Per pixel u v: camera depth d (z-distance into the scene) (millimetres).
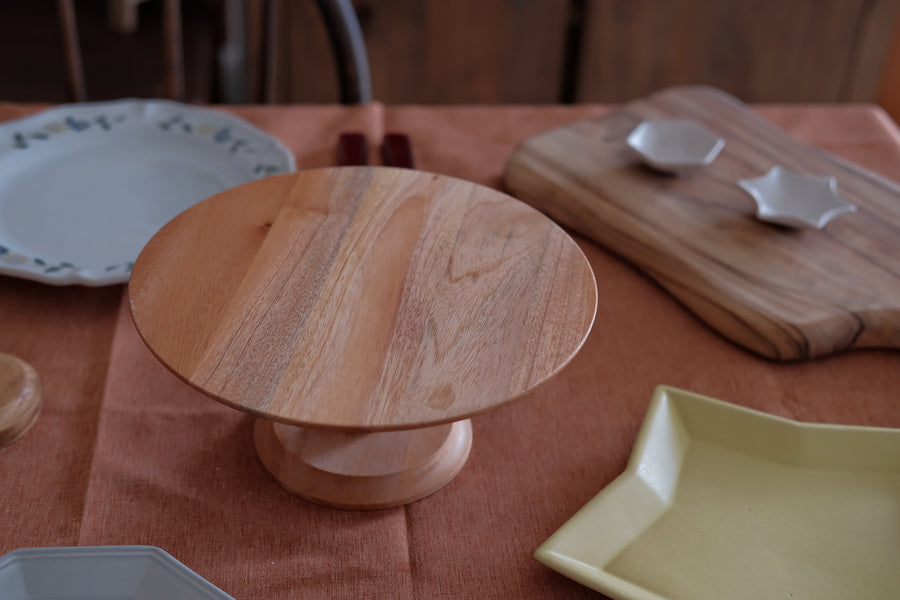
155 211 829
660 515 586
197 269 584
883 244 818
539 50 1984
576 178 896
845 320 728
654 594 518
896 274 778
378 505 602
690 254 795
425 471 613
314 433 630
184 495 607
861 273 778
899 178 991
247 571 560
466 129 1045
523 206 673
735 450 638
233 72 2000
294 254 604
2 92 2535
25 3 3023
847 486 613
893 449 617
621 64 1997
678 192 881
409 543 584
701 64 1985
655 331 771
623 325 776
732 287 760
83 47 2789
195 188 863
